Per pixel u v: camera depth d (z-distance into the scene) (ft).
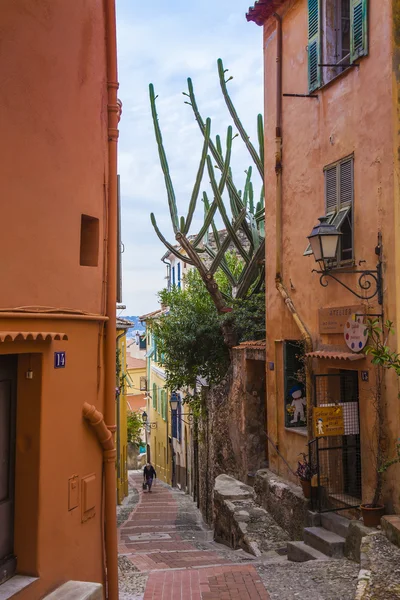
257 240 53.47
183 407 98.32
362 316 29.73
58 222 19.84
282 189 40.19
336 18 34.76
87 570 21.13
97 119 22.79
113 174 24.00
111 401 23.02
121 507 80.28
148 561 35.12
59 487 19.42
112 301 23.41
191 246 50.98
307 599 22.80
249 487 46.14
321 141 34.91
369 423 29.71
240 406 48.49
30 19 18.56
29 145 18.48
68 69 20.47
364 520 27.81
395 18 28.55
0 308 17.29
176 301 59.72
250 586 24.86
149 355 139.64
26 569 18.24
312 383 35.14
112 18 23.90
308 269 36.42
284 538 36.17
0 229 17.37
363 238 30.37
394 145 28.22
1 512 17.87
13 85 17.87
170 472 112.57
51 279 19.44
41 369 18.62
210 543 45.24
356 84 31.30
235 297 54.60
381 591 21.17
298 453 37.91
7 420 18.39
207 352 57.00
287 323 39.52
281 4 40.42
